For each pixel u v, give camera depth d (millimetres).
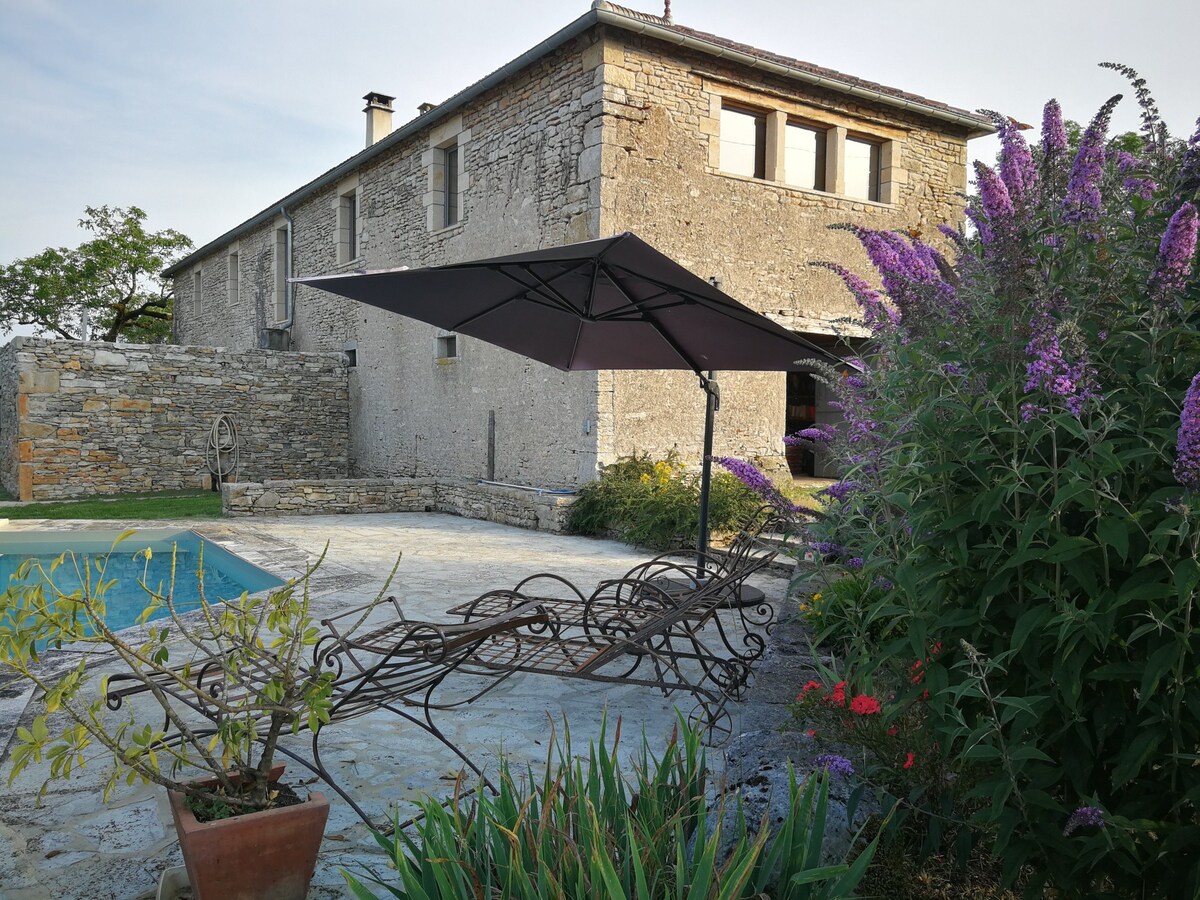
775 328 4543
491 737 3451
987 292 1986
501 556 8305
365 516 12031
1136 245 1799
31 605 1803
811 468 14789
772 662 3518
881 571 2102
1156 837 1686
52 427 13867
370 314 15469
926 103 11602
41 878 2322
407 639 3084
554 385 10750
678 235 10289
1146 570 1577
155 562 8984
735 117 11008
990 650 1867
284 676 2043
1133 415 1686
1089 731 1731
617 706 3871
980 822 1990
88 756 3209
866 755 2312
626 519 9281
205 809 2006
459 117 12492
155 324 31188
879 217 11867
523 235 11156
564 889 1507
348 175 15766
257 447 15602
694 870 1553
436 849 1606
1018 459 1806
